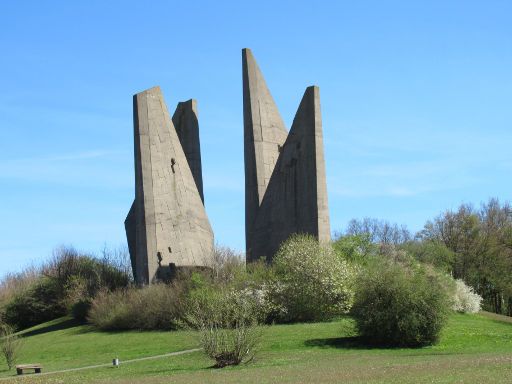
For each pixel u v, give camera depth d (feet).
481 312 171.63
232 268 154.30
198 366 95.66
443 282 135.54
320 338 116.78
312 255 144.66
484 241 231.50
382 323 110.52
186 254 176.35
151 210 173.06
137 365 101.60
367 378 71.67
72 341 142.00
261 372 83.10
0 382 90.68
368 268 119.55
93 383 80.84
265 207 183.21
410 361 88.94
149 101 179.11
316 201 170.09
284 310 140.46
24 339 155.43
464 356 93.86
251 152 190.29
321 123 174.40
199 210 185.68
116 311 154.71
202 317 102.22
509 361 82.69
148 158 175.42
